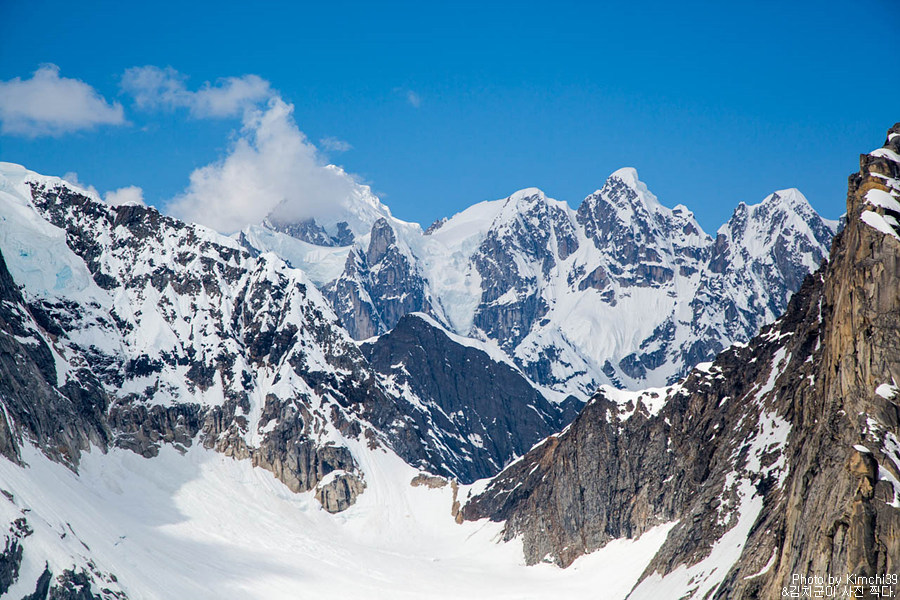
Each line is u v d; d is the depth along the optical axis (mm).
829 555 157125
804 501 165875
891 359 163625
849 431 163500
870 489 155875
